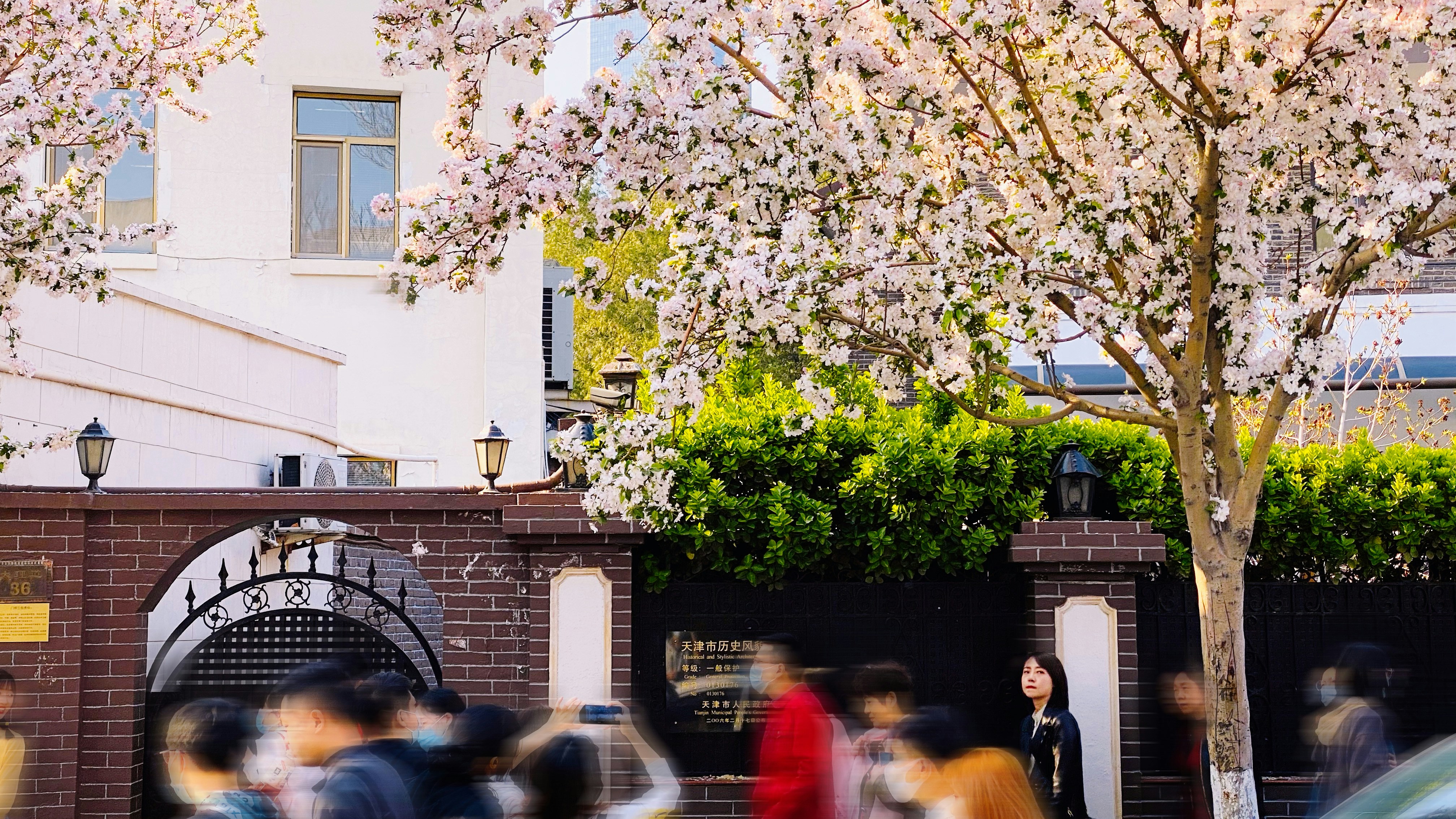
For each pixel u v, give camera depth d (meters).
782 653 7.00
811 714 6.74
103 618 8.83
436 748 5.49
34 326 9.57
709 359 7.22
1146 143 7.37
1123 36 7.33
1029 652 8.83
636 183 7.23
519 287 16.20
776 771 6.70
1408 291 15.58
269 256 15.93
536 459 16.09
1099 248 6.79
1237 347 6.88
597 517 7.37
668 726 8.85
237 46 10.58
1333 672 7.62
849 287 6.94
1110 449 9.24
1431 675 9.00
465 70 7.50
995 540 8.85
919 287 7.11
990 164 7.99
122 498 8.85
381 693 5.58
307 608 10.16
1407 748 8.91
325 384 14.60
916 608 9.04
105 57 8.54
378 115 16.34
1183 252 7.07
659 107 7.06
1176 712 8.98
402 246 7.67
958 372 7.18
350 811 4.62
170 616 10.83
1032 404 14.95
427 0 7.21
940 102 7.39
